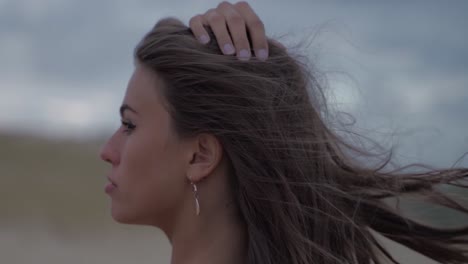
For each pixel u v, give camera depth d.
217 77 1.91
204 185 1.96
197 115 1.92
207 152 1.94
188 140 1.93
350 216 2.09
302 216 1.95
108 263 10.73
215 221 1.96
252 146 1.93
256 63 1.97
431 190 2.22
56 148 21.42
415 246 2.19
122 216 2.00
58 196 16.05
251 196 1.94
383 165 2.17
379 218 2.17
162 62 1.94
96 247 12.01
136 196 1.98
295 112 2.00
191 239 1.98
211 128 1.92
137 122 1.98
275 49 2.06
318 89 2.15
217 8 2.05
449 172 2.22
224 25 1.97
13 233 12.69
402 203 2.27
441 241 2.18
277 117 1.95
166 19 2.05
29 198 15.66
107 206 15.71
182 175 1.95
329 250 2.00
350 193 2.12
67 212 14.66
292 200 1.94
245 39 1.96
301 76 2.07
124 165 1.99
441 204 2.22
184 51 1.93
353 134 2.20
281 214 1.93
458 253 2.17
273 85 1.96
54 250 11.70
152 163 1.96
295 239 1.94
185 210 1.97
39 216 14.19
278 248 1.95
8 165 19.06
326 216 2.00
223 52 1.94
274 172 1.94
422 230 2.18
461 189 2.25
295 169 1.96
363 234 2.11
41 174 18.22
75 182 17.64
